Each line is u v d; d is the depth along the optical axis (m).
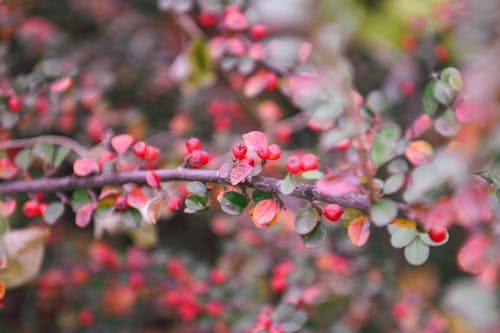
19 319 0.68
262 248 0.58
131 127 0.61
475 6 0.54
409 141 0.45
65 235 0.67
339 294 0.55
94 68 0.62
